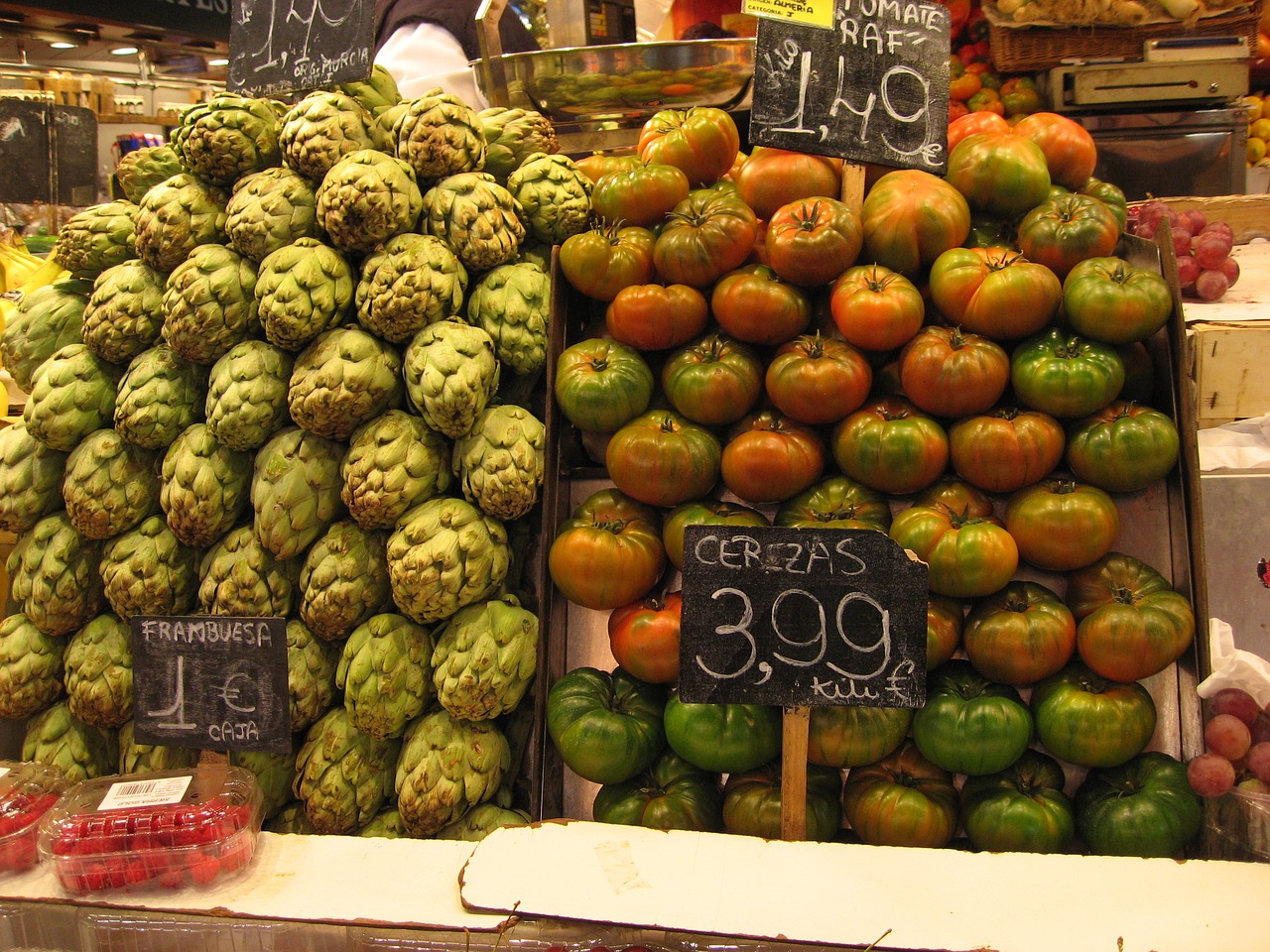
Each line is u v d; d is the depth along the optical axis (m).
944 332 1.65
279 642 1.67
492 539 1.76
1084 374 1.55
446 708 1.74
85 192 4.15
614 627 1.68
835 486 1.69
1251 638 1.91
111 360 1.95
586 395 1.72
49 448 1.98
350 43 2.00
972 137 1.83
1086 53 4.64
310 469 1.77
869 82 1.79
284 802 1.91
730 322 1.71
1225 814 1.45
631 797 1.63
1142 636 1.48
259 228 1.76
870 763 1.57
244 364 1.77
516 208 1.92
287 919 1.30
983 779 1.56
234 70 2.22
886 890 1.26
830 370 1.61
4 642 1.96
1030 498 1.59
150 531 1.90
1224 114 4.54
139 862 1.37
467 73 3.04
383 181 1.72
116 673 1.91
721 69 2.50
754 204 1.87
